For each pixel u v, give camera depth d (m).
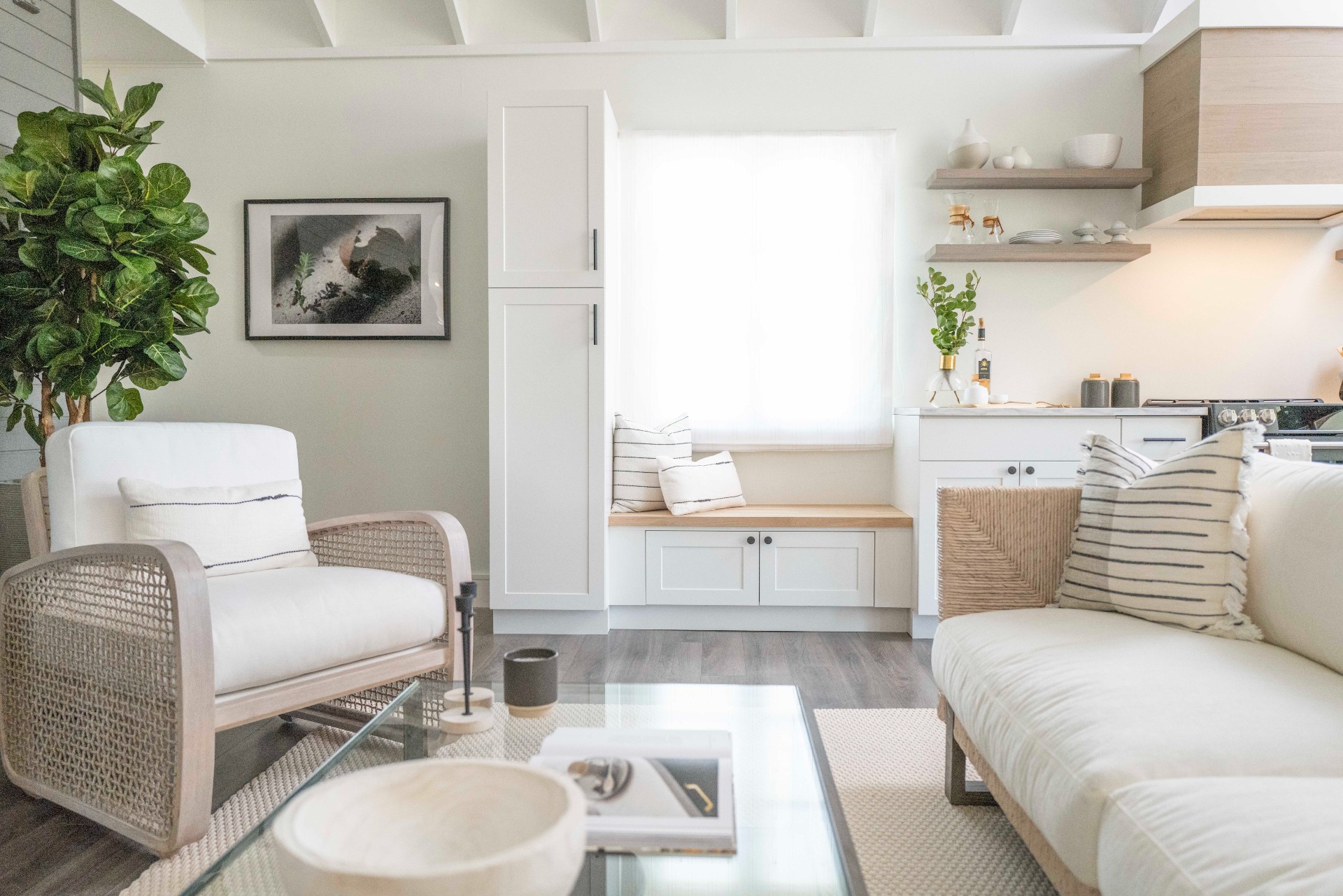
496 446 3.51
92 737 1.84
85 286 2.68
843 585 3.57
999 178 3.78
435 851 0.80
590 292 3.46
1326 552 1.55
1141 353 3.99
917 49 3.98
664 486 3.65
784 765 1.30
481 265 4.03
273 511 2.34
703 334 3.97
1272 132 3.52
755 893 0.97
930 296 4.00
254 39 4.06
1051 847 1.33
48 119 2.62
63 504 2.08
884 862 1.68
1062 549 2.05
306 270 4.05
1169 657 1.53
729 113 4.00
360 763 1.29
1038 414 3.45
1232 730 1.22
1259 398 3.97
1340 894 0.79
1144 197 3.93
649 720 1.49
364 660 2.10
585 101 3.45
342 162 4.06
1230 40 3.52
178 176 2.73
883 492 4.01
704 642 3.44
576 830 0.72
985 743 1.57
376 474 4.07
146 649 1.71
